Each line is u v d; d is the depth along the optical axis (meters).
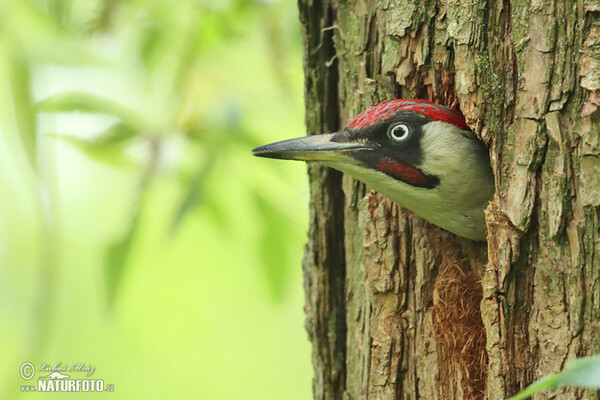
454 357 8.20
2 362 12.97
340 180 9.14
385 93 8.52
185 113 11.07
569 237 7.00
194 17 11.34
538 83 7.16
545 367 7.07
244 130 11.29
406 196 8.34
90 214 14.53
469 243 8.61
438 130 8.17
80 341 14.29
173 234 11.16
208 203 11.76
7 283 13.06
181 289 13.73
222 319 14.23
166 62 11.95
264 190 11.64
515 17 7.32
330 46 9.05
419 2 8.08
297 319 15.14
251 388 14.96
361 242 8.77
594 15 6.94
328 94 9.06
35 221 12.24
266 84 11.62
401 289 8.49
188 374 14.67
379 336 8.47
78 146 10.61
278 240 11.73
